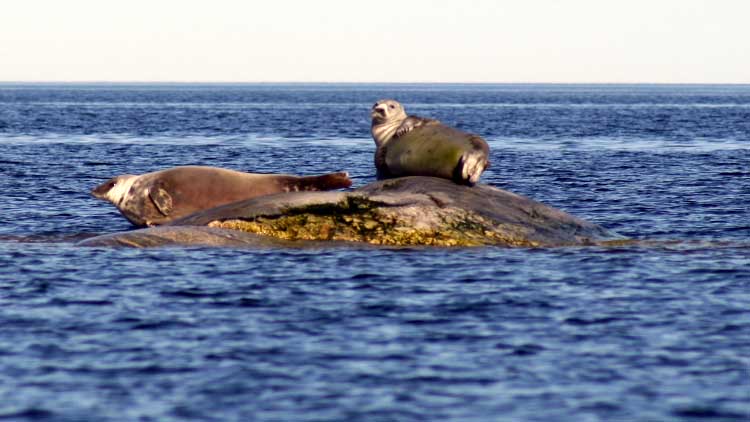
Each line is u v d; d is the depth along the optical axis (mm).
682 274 67938
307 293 61750
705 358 48844
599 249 77062
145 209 85312
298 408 42000
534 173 148250
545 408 42125
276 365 47500
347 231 77375
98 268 68500
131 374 46188
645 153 190125
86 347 50281
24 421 40594
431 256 72938
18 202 109688
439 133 81562
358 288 63156
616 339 52031
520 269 69000
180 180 85438
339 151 198625
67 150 191375
